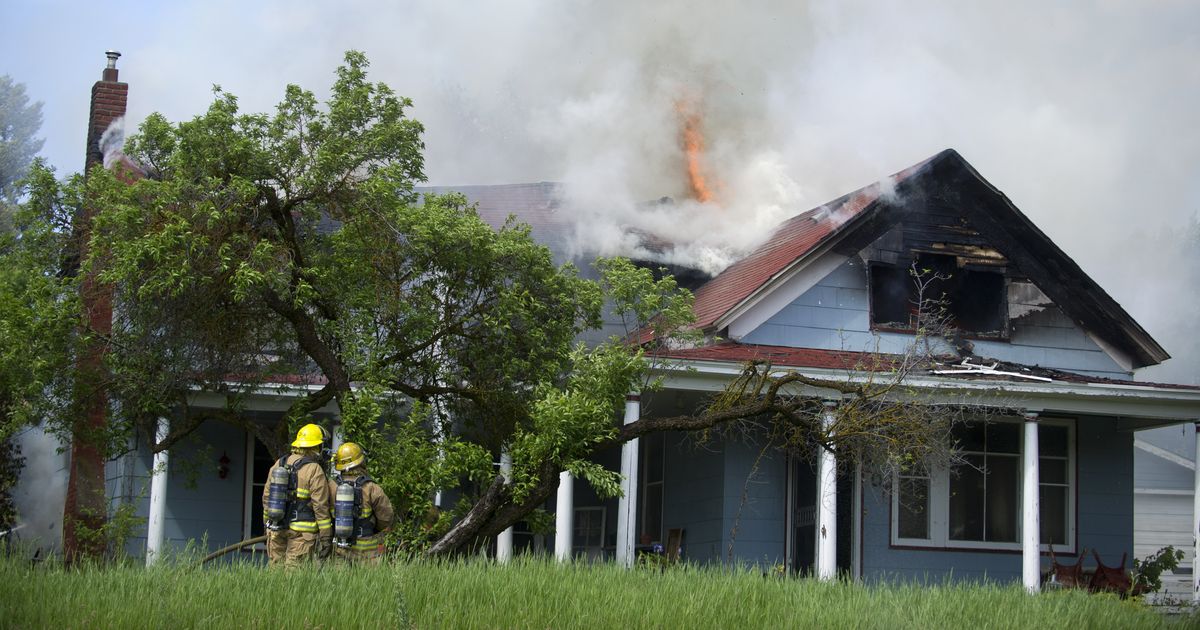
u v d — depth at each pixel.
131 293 11.71
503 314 12.47
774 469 16.81
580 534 19.62
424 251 12.25
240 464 17.31
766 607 8.13
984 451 17.53
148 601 7.01
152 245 11.04
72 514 15.91
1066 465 17.88
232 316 12.33
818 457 15.62
